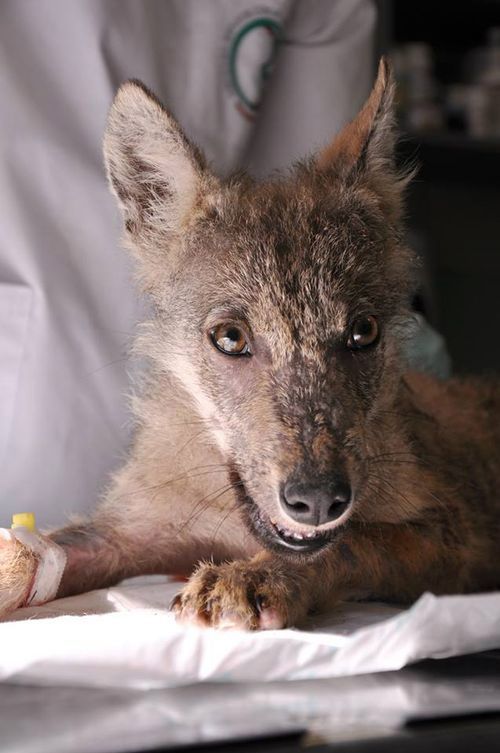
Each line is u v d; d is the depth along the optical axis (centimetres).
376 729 44
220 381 63
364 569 62
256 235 64
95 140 87
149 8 88
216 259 64
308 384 59
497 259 147
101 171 87
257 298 62
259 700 46
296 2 92
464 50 148
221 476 66
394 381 67
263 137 96
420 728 44
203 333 64
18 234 84
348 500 56
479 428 79
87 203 86
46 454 84
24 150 85
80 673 48
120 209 69
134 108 67
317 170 70
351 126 72
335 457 56
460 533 68
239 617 52
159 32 89
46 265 84
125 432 82
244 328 62
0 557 59
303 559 57
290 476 56
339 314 61
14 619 58
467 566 68
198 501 67
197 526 68
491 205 148
